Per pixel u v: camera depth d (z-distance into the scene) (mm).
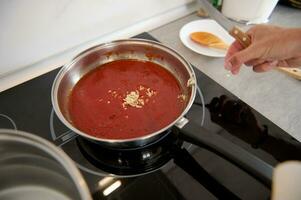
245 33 536
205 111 520
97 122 490
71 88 552
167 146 468
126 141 395
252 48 487
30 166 392
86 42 666
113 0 629
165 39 721
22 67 599
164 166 441
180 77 561
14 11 502
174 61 569
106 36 694
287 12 808
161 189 412
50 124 502
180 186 417
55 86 493
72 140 475
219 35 708
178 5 789
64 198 404
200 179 424
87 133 471
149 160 449
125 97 537
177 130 451
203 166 440
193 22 736
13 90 574
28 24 538
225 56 603
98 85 562
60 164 335
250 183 418
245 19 742
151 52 601
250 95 580
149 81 571
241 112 522
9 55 560
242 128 490
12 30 526
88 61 581
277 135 482
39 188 418
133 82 570
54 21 570
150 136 400
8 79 593
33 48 583
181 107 515
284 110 548
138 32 739
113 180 424
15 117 519
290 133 503
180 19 788
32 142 346
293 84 605
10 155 377
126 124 487
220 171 434
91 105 521
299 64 543
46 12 545
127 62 615
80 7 586
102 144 430
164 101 528
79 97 537
